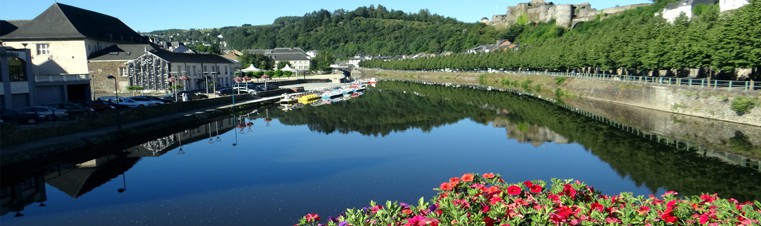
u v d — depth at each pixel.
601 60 62.84
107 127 35.03
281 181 21.94
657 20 59.25
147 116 40.81
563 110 49.38
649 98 46.56
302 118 48.12
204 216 16.95
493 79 103.38
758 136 29.50
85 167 25.92
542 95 69.25
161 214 17.28
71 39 64.25
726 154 25.38
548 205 7.39
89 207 18.33
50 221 16.81
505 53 110.69
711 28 43.84
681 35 47.16
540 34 151.50
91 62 64.75
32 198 19.75
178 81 66.81
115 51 67.12
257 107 60.03
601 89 58.38
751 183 19.80
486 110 52.03
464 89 88.88
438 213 7.17
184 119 42.53
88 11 76.12
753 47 35.16
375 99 70.56
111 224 16.36
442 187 8.30
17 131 26.98
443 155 27.66
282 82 98.19
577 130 35.56
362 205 17.95
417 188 20.42
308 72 154.25
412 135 35.84
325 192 19.95
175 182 22.03
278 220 16.34
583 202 8.02
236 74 91.88
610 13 142.38
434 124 42.06
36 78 44.97
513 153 27.78
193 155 28.95
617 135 32.78
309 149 30.44
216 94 64.44
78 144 29.11
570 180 8.90
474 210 7.62
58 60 64.69
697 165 23.25
